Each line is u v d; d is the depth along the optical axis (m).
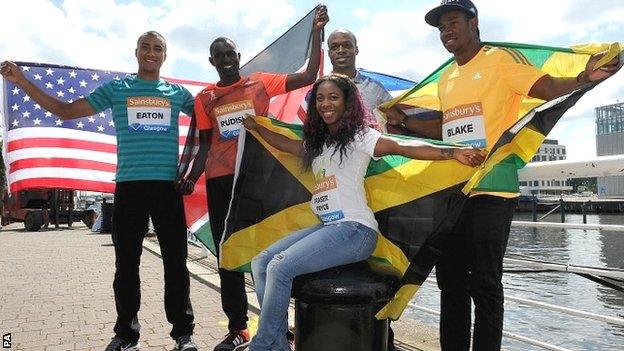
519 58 2.93
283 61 4.81
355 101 2.83
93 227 19.03
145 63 3.82
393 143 2.67
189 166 4.02
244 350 3.85
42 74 5.04
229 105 3.89
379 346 2.65
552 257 18.06
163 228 3.81
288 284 2.62
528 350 7.31
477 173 2.63
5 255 11.05
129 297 3.75
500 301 2.83
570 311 3.49
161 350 4.03
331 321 2.54
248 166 3.26
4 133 5.15
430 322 8.33
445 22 3.02
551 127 2.98
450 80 3.14
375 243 2.79
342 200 2.77
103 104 3.80
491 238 2.83
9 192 5.16
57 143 5.30
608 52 2.43
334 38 3.89
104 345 4.19
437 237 2.70
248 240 3.27
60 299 6.11
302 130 3.17
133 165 3.73
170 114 3.85
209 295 6.41
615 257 17.92
